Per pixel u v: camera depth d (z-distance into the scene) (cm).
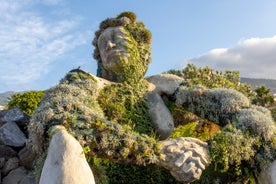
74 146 400
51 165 386
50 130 423
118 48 605
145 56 632
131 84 592
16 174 621
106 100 552
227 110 565
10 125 679
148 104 590
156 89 619
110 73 622
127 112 564
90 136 425
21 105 859
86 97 494
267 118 542
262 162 521
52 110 440
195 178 453
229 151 496
